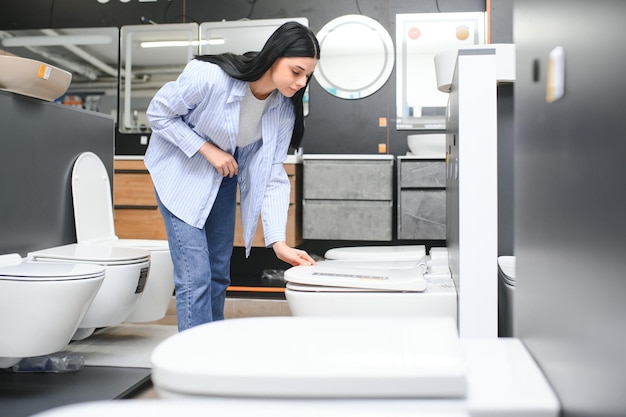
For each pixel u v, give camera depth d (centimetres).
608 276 56
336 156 387
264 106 200
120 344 281
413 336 72
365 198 387
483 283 150
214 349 68
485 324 150
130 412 48
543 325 76
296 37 180
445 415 50
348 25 429
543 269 77
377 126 428
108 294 232
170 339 72
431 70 423
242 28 438
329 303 155
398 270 176
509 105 200
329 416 50
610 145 56
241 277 425
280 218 205
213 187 199
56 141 269
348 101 430
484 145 151
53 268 202
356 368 61
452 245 185
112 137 317
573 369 64
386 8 426
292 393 60
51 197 266
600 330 58
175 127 193
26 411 189
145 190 396
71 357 236
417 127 425
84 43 450
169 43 444
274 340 71
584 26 63
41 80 247
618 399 54
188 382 61
